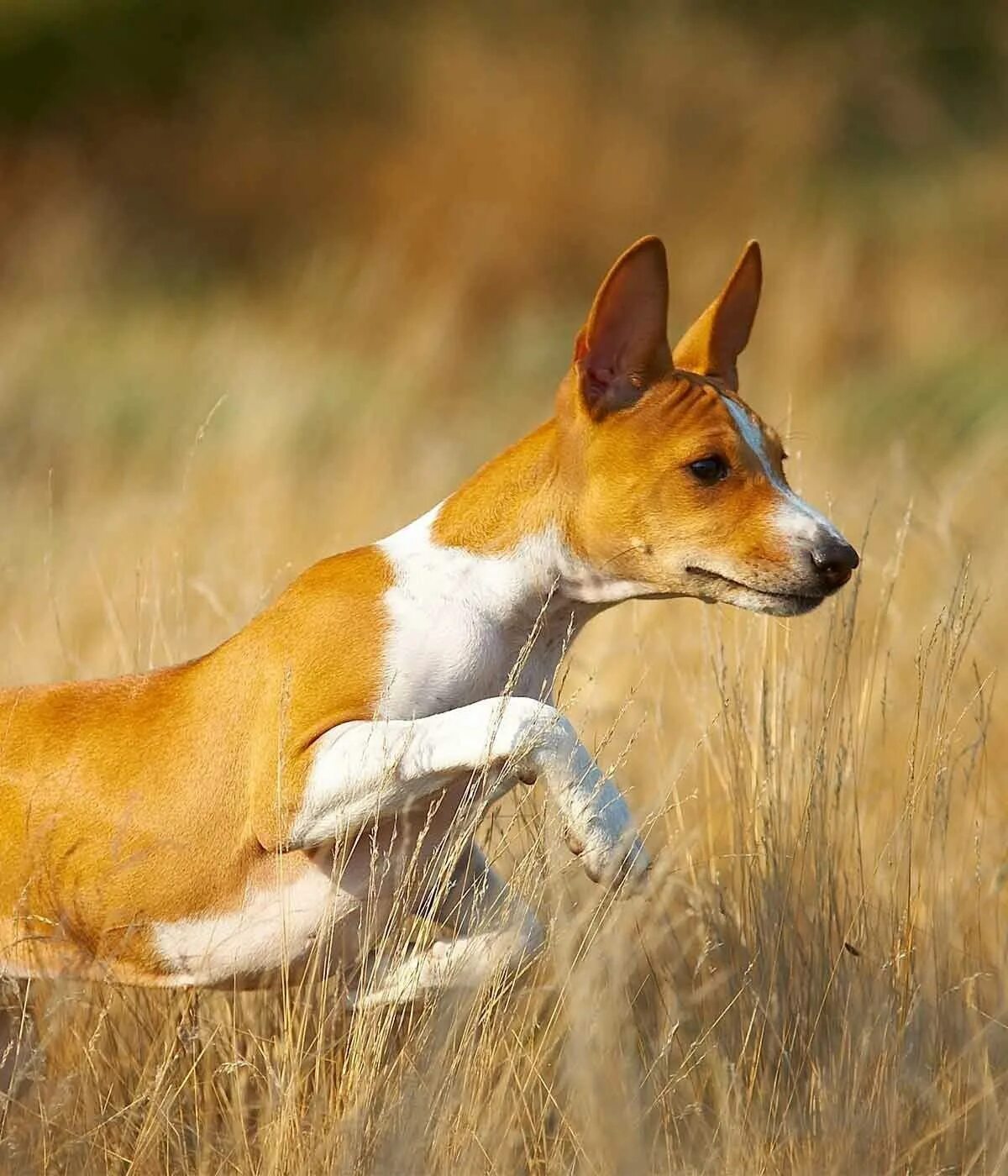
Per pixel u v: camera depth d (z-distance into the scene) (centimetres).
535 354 3847
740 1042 1287
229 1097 1297
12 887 1248
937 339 3719
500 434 3098
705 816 1502
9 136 4881
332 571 1234
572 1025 1186
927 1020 1294
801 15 5416
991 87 5341
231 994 1373
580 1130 1172
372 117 5003
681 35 5112
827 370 3644
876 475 2433
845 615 1503
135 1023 1330
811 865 1369
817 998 1300
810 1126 1214
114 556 2022
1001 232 4316
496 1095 1159
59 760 1247
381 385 3164
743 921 1350
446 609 1212
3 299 4081
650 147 4631
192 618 1734
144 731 1242
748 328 1337
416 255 4378
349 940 1254
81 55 5084
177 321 3962
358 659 1192
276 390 3088
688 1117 1221
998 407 3198
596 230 4444
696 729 1584
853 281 4025
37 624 1788
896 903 1344
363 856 1217
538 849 1221
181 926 1235
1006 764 1706
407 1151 1127
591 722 1603
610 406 1229
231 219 4666
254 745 1206
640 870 1169
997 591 1973
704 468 1212
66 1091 1195
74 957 1261
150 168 4809
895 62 5259
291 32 5353
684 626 1814
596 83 4878
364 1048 1194
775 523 1203
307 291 3931
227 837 1217
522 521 1234
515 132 4638
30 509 2425
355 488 2356
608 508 1218
